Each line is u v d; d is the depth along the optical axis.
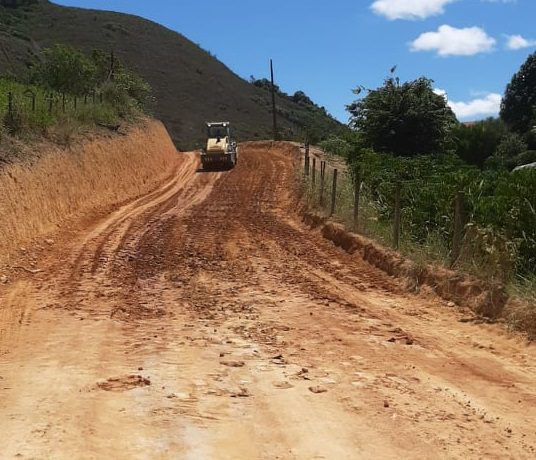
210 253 14.96
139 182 31.36
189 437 4.77
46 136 22.06
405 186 14.75
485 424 5.26
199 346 7.62
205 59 123.31
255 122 103.00
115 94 38.88
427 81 25.81
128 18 124.25
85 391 5.86
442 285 10.31
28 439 4.66
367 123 25.86
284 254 14.94
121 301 10.16
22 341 7.80
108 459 4.33
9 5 112.44
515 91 46.50
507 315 8.63
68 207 19.94
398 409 5.55
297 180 27.78
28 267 12.77
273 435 4.88
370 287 11.40
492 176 12.52
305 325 8.77
